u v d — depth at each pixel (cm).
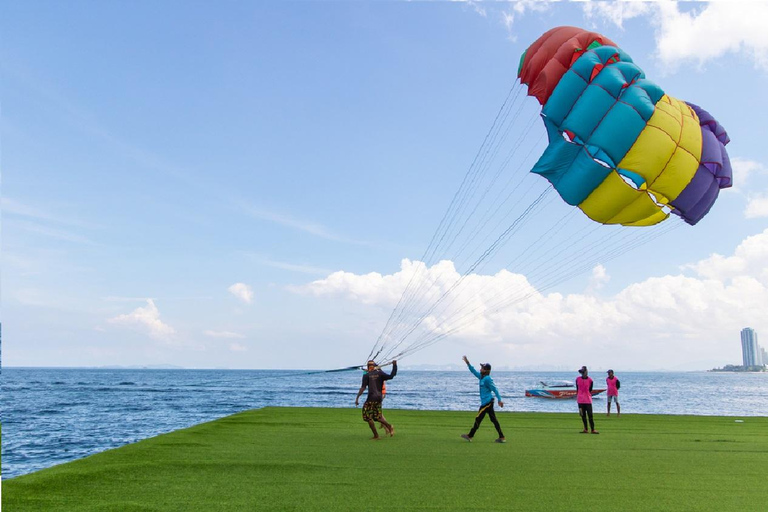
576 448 1034
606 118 1200
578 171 1250
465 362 1161
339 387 10312
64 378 14538
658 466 846
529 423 1551
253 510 571
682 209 1318
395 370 1170
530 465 841
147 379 14175
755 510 591
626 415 1873
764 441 1164
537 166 1311
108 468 789
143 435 2478
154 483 696
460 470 792
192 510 571
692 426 1503
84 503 599
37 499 616
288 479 723
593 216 1342
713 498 642
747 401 5512
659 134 1216
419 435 1212
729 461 899
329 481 711
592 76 1272
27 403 4691
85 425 2894
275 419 1557
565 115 1254
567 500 626
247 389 8731
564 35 1307
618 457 929
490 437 1202
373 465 824
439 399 5412
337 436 1174
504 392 6919
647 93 1220
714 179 1317
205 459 866
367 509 579
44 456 1902
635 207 1329
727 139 1388
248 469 788
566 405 4131
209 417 3372
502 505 602
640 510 589
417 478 734
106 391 7250
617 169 1259
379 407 1154
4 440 2294
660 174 1238
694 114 1352
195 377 15612
